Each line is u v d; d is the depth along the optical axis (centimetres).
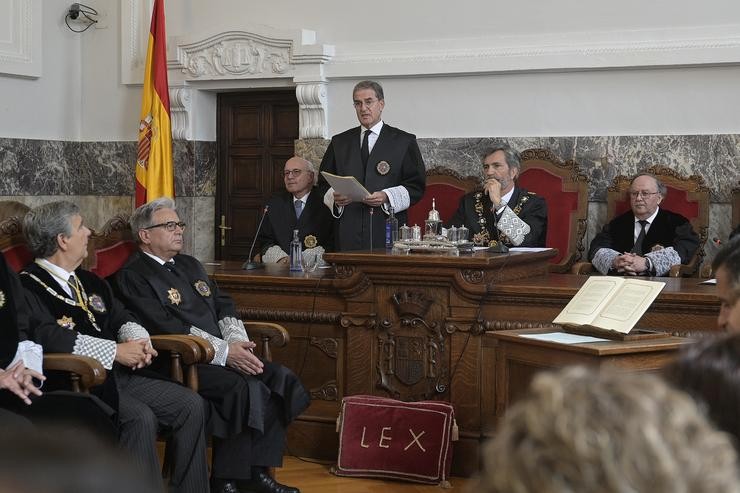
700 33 587
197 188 734
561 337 327
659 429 65
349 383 444
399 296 432
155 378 371
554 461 65
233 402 381
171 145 701
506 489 67
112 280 405
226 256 748
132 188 746
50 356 330
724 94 588
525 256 445
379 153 548
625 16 604
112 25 750
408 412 419
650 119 603
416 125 660
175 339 371
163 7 704
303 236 589
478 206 544
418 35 656
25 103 718
